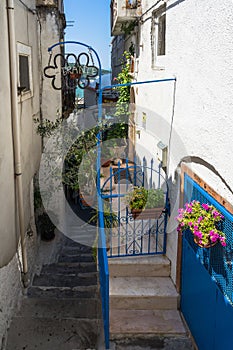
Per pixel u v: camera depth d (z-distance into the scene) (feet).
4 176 15.38
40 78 25.71
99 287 17.54
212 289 12.30
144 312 16.28
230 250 10.75
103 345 14.47
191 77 13.69
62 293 18.76
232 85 10.18
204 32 12.20
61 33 30.27
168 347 14.61
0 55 14.99
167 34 17.08
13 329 15.48
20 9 19.24
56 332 15.28
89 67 24.50
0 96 14.89
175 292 16.48
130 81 30.58
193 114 13.57
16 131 16.97
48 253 24.04
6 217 15.67
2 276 15.08
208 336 12.78
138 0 25.13
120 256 17.87
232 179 10.29
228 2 10.24
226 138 10.66
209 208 11.61
